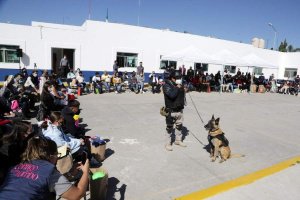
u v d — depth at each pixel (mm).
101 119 8836
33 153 2160
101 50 18203
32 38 15945
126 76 17156
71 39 17062
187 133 7762
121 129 7719
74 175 3689
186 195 4062
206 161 5555
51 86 8234
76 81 14234
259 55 27469
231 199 3955
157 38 20500
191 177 4742
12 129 2830
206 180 4652
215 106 13031
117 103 11977
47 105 7039
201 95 16906
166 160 5488
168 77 6047
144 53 20078
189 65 22594
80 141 4699
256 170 5227
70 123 5262
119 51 18906
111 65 18719
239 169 5230
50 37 16422
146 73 20391
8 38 15312
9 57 15617
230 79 20328
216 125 5594
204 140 7094
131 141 6621
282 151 6598
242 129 8688
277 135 8156
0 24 15031
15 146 2344
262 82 22344
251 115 11320
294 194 4211
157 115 9938
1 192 1921
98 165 5012
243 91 20781
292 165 5492
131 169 4930
